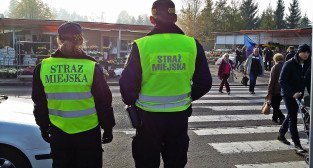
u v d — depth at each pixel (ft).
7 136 13.28
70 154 10.85
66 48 10.64
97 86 10.71
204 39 190.49
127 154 20.65
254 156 21.06
